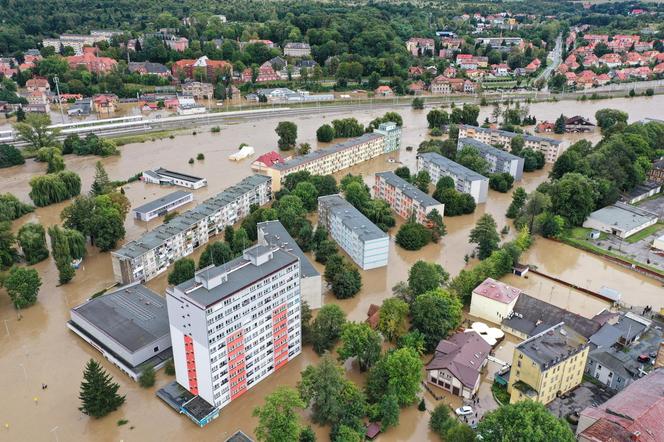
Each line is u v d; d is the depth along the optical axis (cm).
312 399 18012
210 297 17125
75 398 19212
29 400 19100
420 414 18338
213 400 18212
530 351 18262
